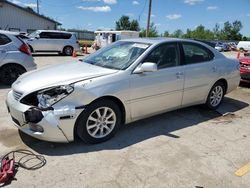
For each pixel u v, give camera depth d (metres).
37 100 3.62
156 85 4.46
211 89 5.61
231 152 4.01
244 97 7.34
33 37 18.67
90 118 3.86
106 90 3.87
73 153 3.72
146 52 4.42
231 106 6.38
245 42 41.28
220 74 5.65
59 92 3.61
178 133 4.59
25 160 3.50
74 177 3.20
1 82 7.66
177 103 4.97
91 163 3.50
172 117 5.34
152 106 4.55
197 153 3.91
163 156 3.77
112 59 4.55
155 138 4.34
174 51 4.86
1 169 3.20
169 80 4.64
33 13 31.31
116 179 3.20
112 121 4.13
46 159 3.55
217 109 6.02
